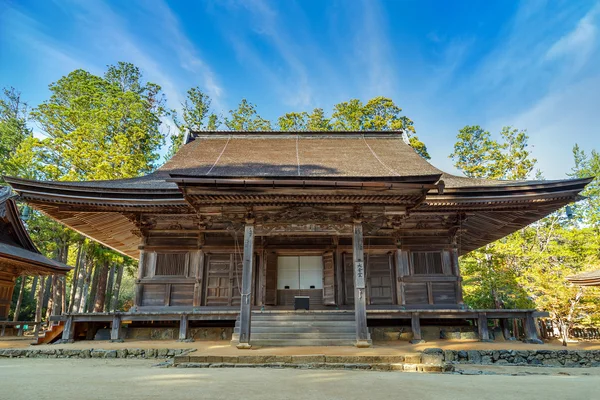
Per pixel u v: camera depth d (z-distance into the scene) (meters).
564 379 6.04
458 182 13.71
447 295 13.95
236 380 5.17
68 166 24.61
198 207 10.63
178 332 12.64
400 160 16.03
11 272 17.06
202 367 7.35
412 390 4.52
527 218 14.08
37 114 24.92
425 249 14.38
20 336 17.31
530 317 11.84
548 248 21.39
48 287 38.31
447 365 7.50
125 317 11.78
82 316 11.60
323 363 7.55
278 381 5.13
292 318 11.55
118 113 25.58
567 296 15.18
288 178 9.66
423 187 9.96
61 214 13.16
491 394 4.30
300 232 11.47
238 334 10.82
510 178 29.83
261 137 19.47
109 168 22.55
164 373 6.03
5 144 29.03
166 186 12.63
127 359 9.12
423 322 13.25
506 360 9.79
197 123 34.00
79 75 28.36
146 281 13.81
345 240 14.79
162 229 14.34
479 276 21.86
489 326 13.63
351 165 14.85
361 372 6.63
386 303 14.01
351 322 11.31
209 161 15.43
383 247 14.28
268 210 10.70
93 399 3.66
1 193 16.86
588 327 17.58
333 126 33.12
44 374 5.85
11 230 17.48
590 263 18.34
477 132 33.44
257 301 14.07
